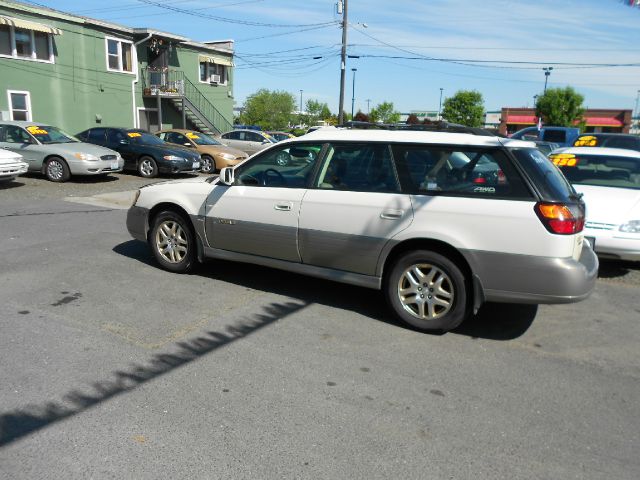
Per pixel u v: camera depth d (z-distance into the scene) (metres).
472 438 3.15
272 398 3.50
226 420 3.22
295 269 5.30
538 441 3.15
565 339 4.73
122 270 6.12
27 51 21.80
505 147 4.42
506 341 4.62
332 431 3.16
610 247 6.63
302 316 4.96
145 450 2.90
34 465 2.75
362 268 4.88
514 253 4.27
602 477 2.84
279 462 2.85
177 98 28.91
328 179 5.07
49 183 12.98
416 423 3.28
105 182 13.88
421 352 4.31
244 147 22.09
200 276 6.02
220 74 33.81
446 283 4.57
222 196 5.61
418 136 4.78
